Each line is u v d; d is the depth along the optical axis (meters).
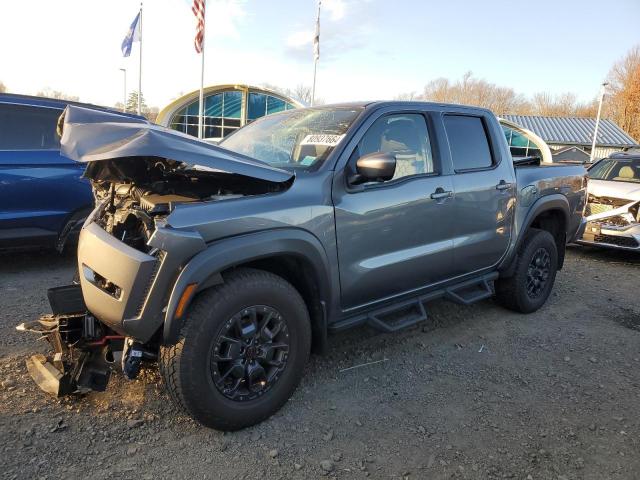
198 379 2.71
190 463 2.69
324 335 3.34
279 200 3.01
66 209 5.86
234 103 38.41
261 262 3.21
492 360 4.12
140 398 3.23
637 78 62.25
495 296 5.27
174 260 2.58
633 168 8.68
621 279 6.85
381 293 3.71
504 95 77.88
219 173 3.26
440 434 3.06
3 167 5.46
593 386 3.75
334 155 3.35
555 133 45.88
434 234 3.94
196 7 27.86
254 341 2.94
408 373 3.83
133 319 2.62
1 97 5.62
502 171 4.61
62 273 5.82
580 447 2.98
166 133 2.94
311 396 3.42
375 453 2.85
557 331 4.81
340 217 3.29
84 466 2.61
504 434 3.09
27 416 2.97
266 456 2.78
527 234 5.10
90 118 3.23
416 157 3.90
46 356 3.50
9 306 4.67
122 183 3.43
